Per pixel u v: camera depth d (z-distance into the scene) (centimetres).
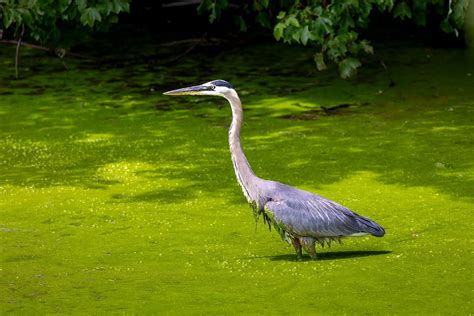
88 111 1767
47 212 1206
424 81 1939
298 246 1016
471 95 1812
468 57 2161
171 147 1522
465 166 1368
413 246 1045
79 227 1145
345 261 1001
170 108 1791
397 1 2023
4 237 1107
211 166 1414
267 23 1922
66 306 884
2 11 1975
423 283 920
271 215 1007
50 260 1026
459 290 898
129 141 1561
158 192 1291
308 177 1340
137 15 2745
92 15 1794
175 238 1100
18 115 1741
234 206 1222
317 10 1773
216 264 1004
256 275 961
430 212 1167
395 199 1227
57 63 2206
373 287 914
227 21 2655
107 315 859
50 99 1864
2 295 916
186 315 854
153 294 912
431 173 1340
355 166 1388
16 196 1277
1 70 2131
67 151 1509
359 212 1177
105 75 2084
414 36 2442
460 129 1577
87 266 1005
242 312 857
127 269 992
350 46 1820
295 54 2261
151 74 2088
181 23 2666
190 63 2197
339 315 843
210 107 1798
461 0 1681
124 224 1155
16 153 1500
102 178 1362
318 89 1903
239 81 1994
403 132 1571
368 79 1983
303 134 1580
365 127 1612
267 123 1658
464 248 1029
